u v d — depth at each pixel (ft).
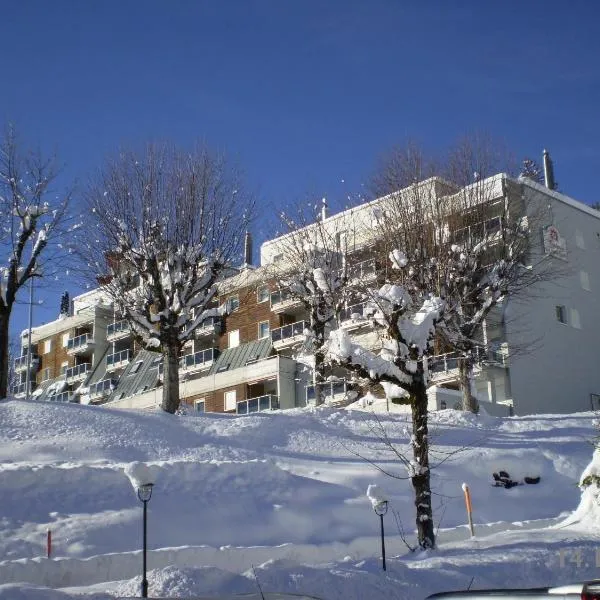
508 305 144.77
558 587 18.21
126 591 37.76
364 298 104.06
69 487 60.75
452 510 72.59
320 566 43.34
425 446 55.01
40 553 51.90
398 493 72.02
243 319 190.49
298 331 175.22
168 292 103.24
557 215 157.79
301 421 90.63
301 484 68.23
